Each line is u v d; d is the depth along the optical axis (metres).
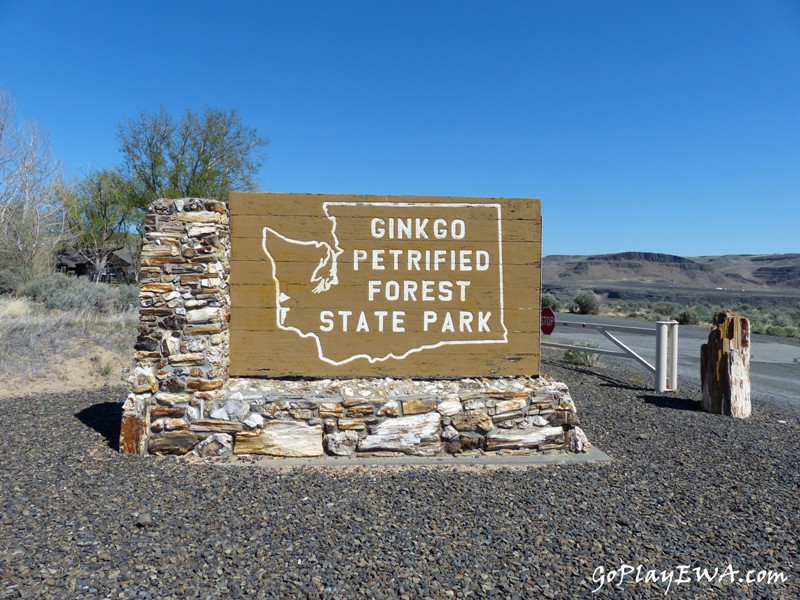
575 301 40.25
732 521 4.59
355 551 3.84
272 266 6.61
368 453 6.10
